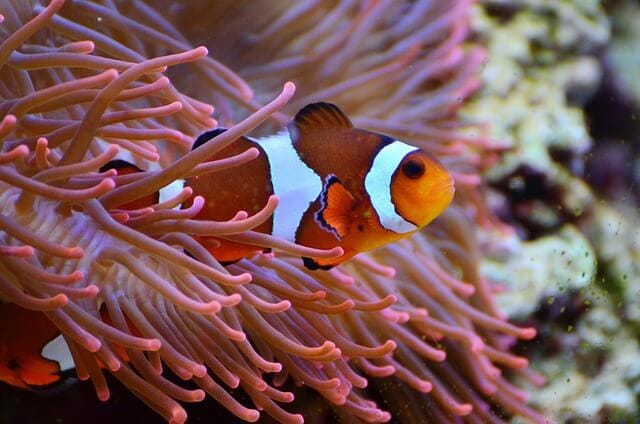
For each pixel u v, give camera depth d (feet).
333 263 1.18
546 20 1.65
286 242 1.16
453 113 1.57
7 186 1.16
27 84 1.25
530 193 1.59
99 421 1.37
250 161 1.17
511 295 1.54
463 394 1.48
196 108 1.33
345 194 1.16
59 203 1.18
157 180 1.14
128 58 1.31
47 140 1.17
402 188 1.16
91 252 1.19
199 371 1.16
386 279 1.45
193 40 1.50
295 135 1.18
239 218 1.15
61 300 1.10
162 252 1.15
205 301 1.22
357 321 1.38
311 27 1.53
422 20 1.57
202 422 1.38
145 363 1.18
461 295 1.51
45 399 1.35
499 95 1.60
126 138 1.19
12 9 1.27
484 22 1.63
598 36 1.67
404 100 1.55
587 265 1.58
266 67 1.52
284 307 1.18
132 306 1.21
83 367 1.16
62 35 1.34
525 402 1.52
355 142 1.17
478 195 1.55
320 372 1.28
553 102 1.62
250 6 1.50
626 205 1.71
